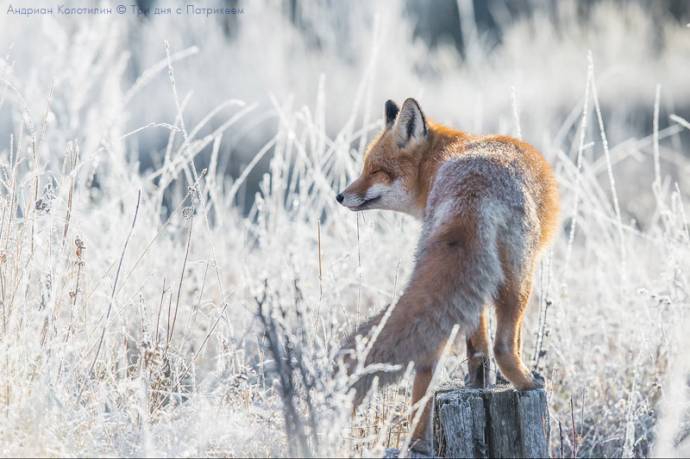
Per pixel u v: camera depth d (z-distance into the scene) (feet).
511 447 25.89
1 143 61.05
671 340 34.27
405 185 33.19
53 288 27.66
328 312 31.22
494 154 27.99
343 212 43.96
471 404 25.66
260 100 90.48
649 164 74.90
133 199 39.42
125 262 35.19
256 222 62.28
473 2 124.36
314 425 22.81
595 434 33.04
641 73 100.32
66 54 42.60
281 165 45.75
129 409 26.61
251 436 24.84
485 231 25.27
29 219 29.35
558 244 48.08
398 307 24.43
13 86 32.68
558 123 85.40
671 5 116.06
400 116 32.78
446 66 106.63
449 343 23.40
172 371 29.78
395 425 26.99
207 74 95.50
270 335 23.52
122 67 42.88
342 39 104.37
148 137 84.17
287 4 110.52
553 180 29.99
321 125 44.47
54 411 24.31
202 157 78.79
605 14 110.52
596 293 41.81
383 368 22.72
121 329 31.37
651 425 33.19
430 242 25.45
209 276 41.78
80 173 37.70
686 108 91.20
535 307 41.24
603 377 36.73
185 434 24.67
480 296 24.61
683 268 36.17
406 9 117.08
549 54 105.09
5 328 27.14
